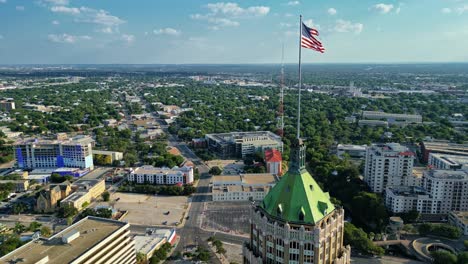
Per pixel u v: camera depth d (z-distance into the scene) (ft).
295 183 404.57
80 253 594.65
